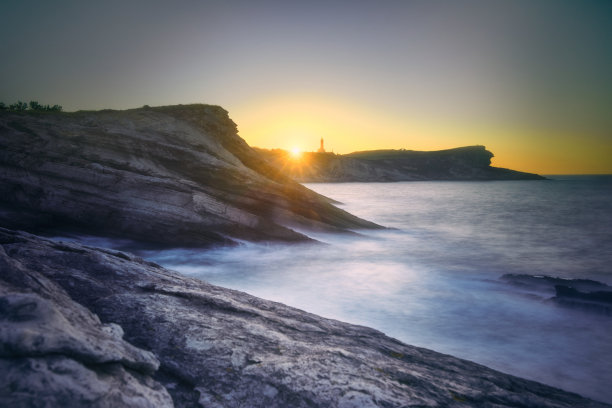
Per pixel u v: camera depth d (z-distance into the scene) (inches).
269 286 642.8
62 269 207.0
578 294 534.0
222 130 1380.4
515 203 3056.1
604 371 341.4
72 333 106.7
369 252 986.1
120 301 185.2
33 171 847.1
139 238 888.9
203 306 204.7
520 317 485.4
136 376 118.0
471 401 149.0
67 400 87.7
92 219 872.9
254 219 971.9
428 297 576.4
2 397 81.4
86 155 906.7
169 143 1071.0
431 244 1135.6
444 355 222.2
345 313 503.2
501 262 890.1
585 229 1502.2
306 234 1099.9
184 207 889.5
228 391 132.2
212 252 888.3
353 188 6048.2
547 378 329.4
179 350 152.3
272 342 171.6
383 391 137.7
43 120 965.8
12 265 136.3
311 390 134.1
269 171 1437.0
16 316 102.4
